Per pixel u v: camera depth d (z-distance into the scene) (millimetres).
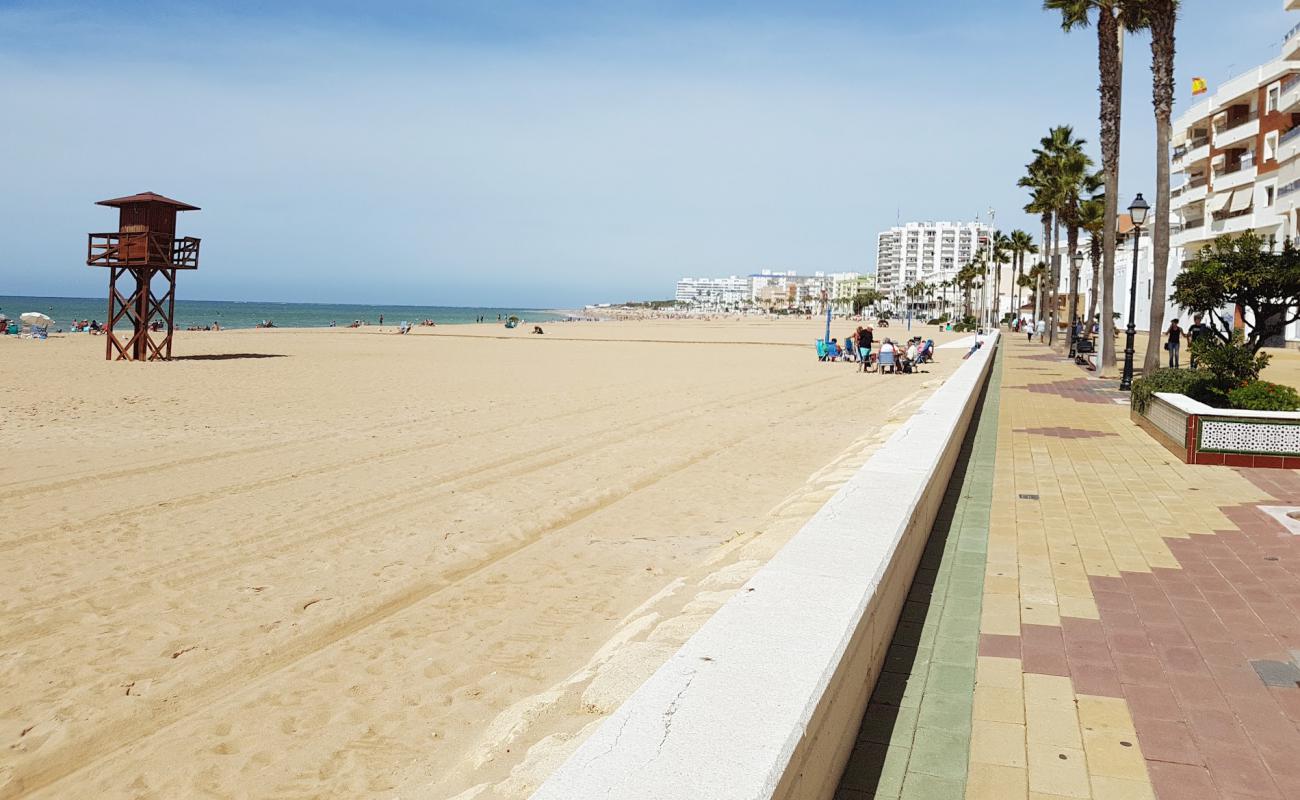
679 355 41500
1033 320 79312
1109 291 24938
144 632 5930
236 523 8805
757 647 2576
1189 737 3463
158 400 19312
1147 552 6242
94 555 7688
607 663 4848
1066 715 3652
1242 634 4586
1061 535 6746
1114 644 4453
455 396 21016
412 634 5863
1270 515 7355
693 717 2104
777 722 2086
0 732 4582
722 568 6809
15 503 9609
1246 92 45438
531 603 6461
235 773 4109
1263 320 12578
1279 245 39219
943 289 169000
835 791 2857
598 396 21297
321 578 7074
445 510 9375
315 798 3861
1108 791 3062
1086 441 12016
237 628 5996
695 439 14344
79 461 12117
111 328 31406
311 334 62594
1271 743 3410
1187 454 10094
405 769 4086
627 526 8719
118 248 31047
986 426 13797
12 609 6355
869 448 12516
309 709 4754
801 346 52094
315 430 15203
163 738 4465
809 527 4098
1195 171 54844
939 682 3924
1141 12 21734
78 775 4137
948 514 7414
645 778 1816
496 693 4902
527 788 3500
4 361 29250
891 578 3879
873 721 3523
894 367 29672
